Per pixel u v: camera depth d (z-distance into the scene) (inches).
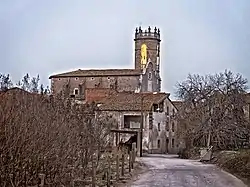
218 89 1897.1
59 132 576.4
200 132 1881.2
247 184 856.3
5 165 475.2
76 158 665.0
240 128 1732.3
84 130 808.3
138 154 1909.4
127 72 2950.3
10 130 477.1
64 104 779.4
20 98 542.6
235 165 1123.3
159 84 3425.2
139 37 3703.3
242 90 1873.8
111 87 2839.6
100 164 934.4
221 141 1744.6
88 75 2935.5
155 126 2381.9
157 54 3722.9
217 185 833.5
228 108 1834.4
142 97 2330.2
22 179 501.7
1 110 475.2
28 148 503.8
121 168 1002.1
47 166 548.1
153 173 1059.3
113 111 2281.0
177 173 1072.8
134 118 2295.8
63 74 3006.9
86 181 720.3
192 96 2037.4
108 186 739.4
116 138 1846.7
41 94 672.4
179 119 2237.9
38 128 525.3
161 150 2461.9
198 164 1419.8
